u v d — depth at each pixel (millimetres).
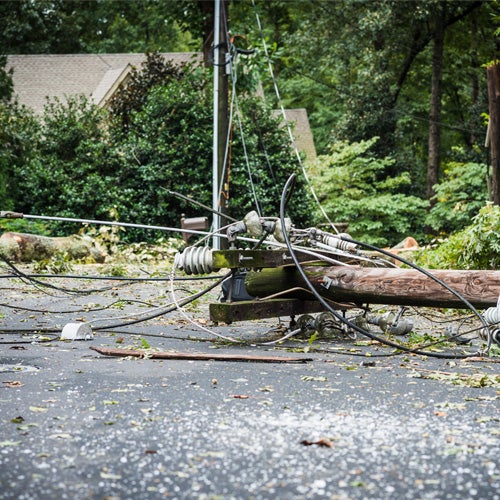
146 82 26578
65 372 5340
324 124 47125
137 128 25109
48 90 33562
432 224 30609
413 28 35531
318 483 3016
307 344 6977
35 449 3455
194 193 23875
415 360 6070
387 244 33531
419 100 43250
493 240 11391
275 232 7098
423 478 3070
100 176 23875
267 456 3352
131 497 2879
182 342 6953
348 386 4898
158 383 4953
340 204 32000
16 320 8391
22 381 5012
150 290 12188
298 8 37750
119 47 49906
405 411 4191
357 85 35812
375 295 6871
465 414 4125
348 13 34344
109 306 9227
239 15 31953
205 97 24516
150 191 23766
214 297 11227
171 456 3352
